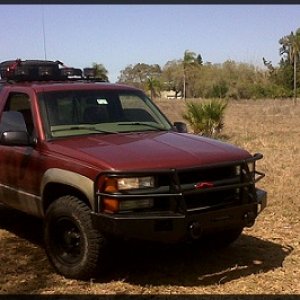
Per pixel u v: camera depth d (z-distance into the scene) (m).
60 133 5.48
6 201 6.10
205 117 15.79
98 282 4.96
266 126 20.53
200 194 4.77
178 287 4.86
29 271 5.27
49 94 5.81
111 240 4.80
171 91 79.38
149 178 4.60
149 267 5.36
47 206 5.39
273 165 10.84
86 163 4.79
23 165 5.61
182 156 4.83
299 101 45.81
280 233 6.45
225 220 4.83
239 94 63.91
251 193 5.05
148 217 4.50
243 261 5.54
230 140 15.52
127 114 6.05
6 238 6.41
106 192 4.60
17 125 5.73
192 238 4.65
